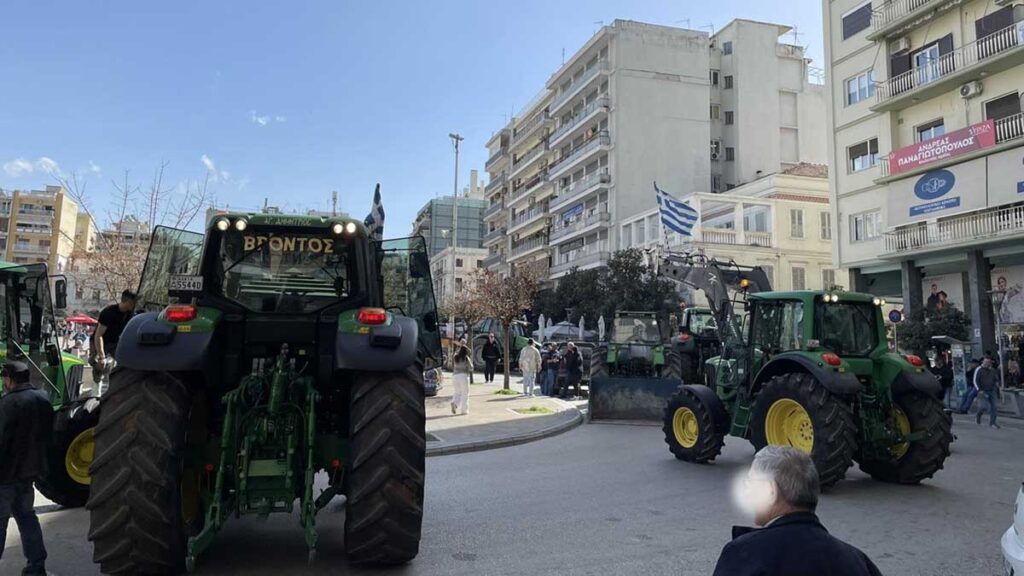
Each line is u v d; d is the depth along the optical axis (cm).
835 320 851
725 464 971
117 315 786
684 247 3703
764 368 866
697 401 974
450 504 714
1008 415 1820
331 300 518
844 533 604
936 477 883
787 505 210
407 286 712
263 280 514
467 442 1109
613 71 5072
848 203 2892
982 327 2272
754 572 193
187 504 498
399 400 468
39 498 729
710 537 585
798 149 5478
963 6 2402
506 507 700
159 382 448
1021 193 2128
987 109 2336
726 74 5466
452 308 3578
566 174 5753
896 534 601
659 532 602
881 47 2708
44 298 748
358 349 463
